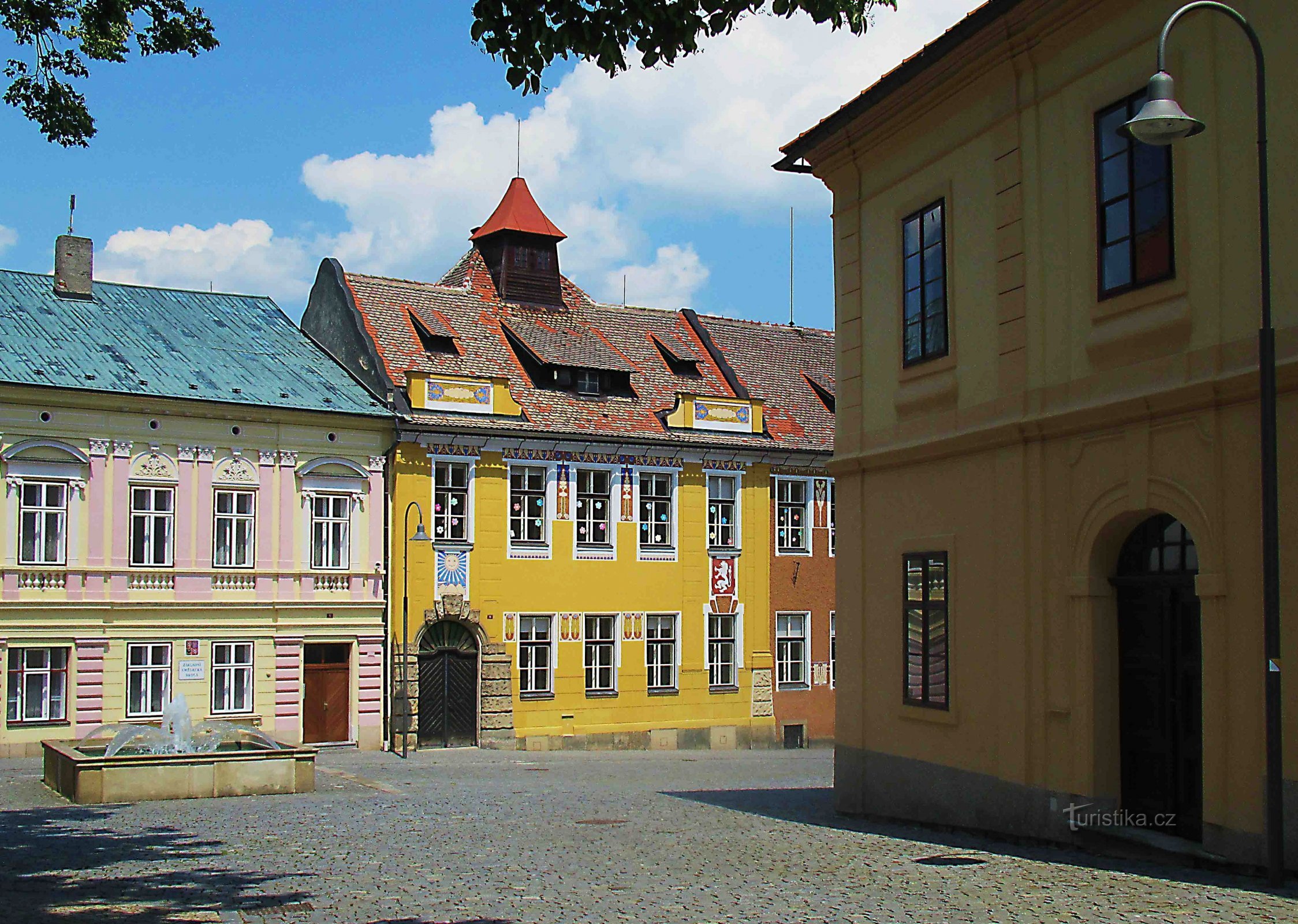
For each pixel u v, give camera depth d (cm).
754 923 1023
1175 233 1387
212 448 3441
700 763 3491
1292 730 1223
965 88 1747
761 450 4259
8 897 1168
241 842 1568
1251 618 1274
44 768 2481
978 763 1691
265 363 3731
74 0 1360
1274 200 1268
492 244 4472
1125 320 1459
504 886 1216
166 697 3347
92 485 3278
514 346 4181
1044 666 1573
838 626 2045
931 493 1820
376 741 3622
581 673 3947
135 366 3456
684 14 1109
